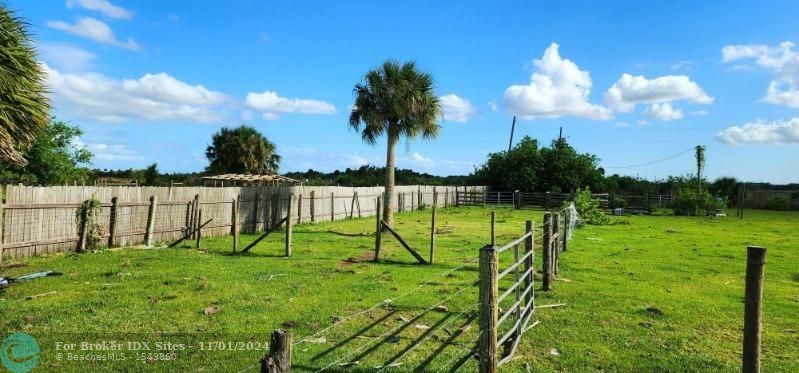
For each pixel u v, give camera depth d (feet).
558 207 136.46
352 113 72.69
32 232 38.42
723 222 96.84
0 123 29.63
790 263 45.75
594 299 30.04
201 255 42.50
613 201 125.18
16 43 30.37
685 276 38.50
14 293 27.53
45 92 32.30
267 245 50.78
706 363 19.80
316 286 31.58
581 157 151.64
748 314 14.20
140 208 48.26
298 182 131.13
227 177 115.24
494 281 15.83
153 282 31.14
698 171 137.90
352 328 23.22
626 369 19.15
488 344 15.74
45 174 77.87
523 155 153.48
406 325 23.89
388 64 70.85
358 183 157.69
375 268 38.93
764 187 162.50
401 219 95.55
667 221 98.02
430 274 36.88
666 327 24.59
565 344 21.81
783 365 19.83
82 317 23.24
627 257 48.01
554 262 37.27
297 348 20.20
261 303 26.81
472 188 152.35
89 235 42.57
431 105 70.79
